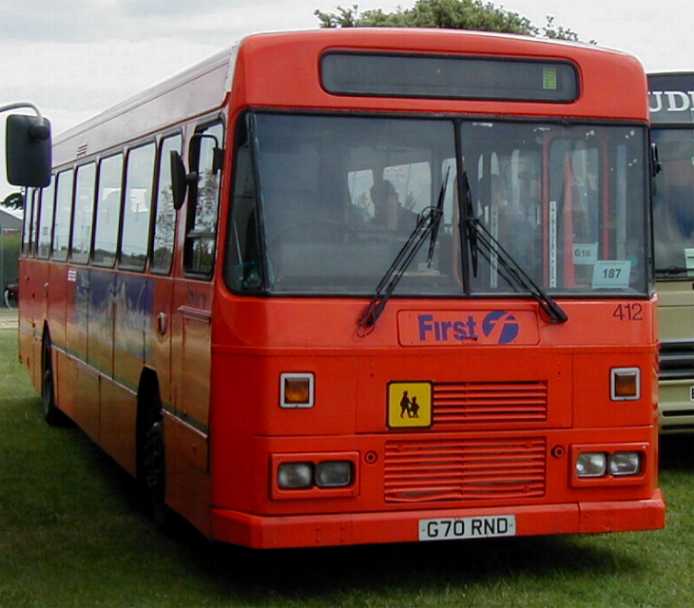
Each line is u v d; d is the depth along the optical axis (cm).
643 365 849
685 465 1294
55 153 1620
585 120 857
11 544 979
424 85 832
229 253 812
